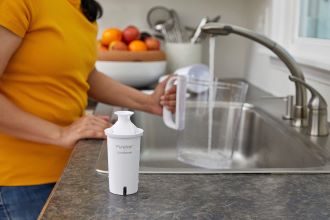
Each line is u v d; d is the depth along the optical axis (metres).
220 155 1.35
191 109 1.35
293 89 1.57
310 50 1.49
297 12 1.63
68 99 1.20
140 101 1.44
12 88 1.13
